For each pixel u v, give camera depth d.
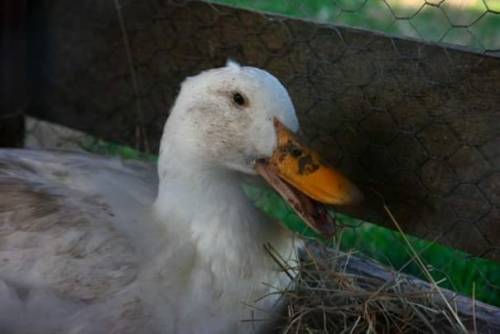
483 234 0.81
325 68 0.85
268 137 0.75
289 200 0.75
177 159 0.77
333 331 0.80
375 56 0.82
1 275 0.75
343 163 0.86
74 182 0.80
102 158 0.85
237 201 0.77
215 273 0.76
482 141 0.79
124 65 0.97
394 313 0.80
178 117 0.76
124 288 0.75
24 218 0.76
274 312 0.79
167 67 0.95
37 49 1.02
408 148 0.82
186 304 0.75
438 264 0.90
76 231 0.75
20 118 1.04
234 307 0.77
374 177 0.85
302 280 0.81
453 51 0.78
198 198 0.77
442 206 0.82
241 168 0.76
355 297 0.80
